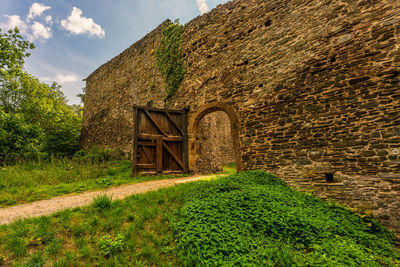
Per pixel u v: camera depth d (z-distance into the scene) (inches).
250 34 292.7
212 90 324.5
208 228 117.9
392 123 176.1
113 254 103.3
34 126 438.9
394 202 166.7
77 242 107.5
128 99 491.5
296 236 124.6
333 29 221.0
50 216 131.9
